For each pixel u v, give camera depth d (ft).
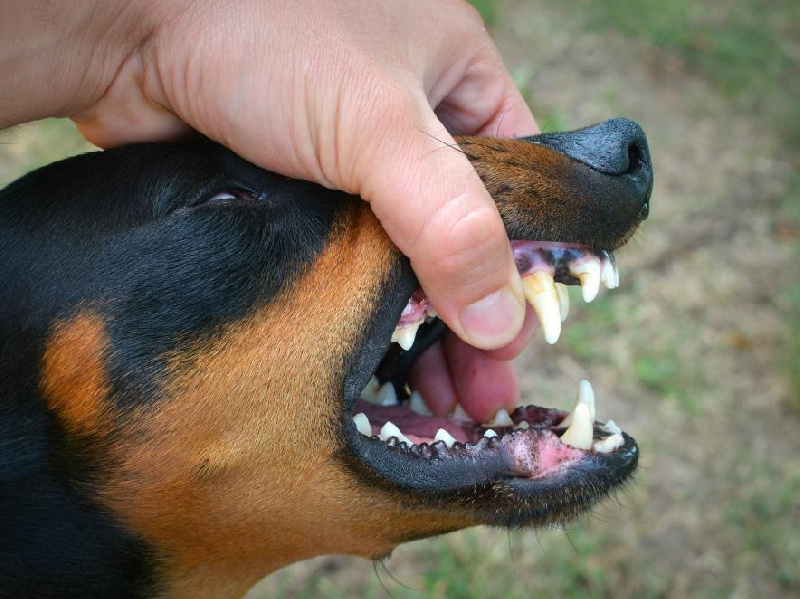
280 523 1.09
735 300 2.03
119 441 1.05
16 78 1.02
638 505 1.69
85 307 1.04
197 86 1.02
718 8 2.99
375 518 1.09
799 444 1.80
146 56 1.04
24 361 1.05
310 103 0.99
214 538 1.10
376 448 1.07
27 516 1.07
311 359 1.04
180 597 1.15
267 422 1.04
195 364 1.04
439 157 0.98
